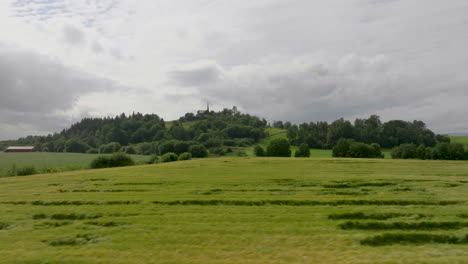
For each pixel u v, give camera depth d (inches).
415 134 5546.3
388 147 5497.1
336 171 1611.7
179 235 585.0
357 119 7308.1
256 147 4475.9
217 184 1190.9
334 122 7372.1
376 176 1366.9
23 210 807.1
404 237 547.2
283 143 4217.5
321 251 498.9
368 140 5565.9
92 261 477.4
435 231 577.3
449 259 457.1
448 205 784.9
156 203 864.9
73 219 722.8
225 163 2198.6
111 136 7372.1
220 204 845.2
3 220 714.8
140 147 6112.2
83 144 6722.4
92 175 1616.6
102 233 605.6
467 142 5497.1
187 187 1130.0
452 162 2140.7
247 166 1959.9
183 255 493.7
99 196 980.6
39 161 4008.4
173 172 1674.5
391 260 457.1
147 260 477.4
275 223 651.5
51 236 596.1
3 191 1155.9
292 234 581.3
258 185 1155.9
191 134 7691.9
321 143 5757.9
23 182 1432.1
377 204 813.9
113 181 1336.1
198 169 1818.4
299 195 948.0
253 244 535.2
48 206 852.6
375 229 601.9
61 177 1589.6
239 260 470.0
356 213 703.1
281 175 1454.2
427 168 1738.4
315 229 607.8
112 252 510.9
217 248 519.8
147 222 672.4
